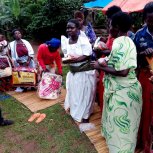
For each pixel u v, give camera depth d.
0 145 3.80
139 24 6.41
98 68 3.02
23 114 4.63
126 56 2.81
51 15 10.57
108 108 3.13
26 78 5.45
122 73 2.87
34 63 5.79
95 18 10.23
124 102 3.01
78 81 4.04
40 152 3.60
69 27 3.85
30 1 12.17
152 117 3.01
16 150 3.67
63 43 4.02
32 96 5.34
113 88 3.04
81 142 3.73
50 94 5.09
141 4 5.07
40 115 4.52
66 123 4.23
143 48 3.03
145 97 3.22
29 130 4.12
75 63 3.97
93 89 4.13
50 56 5.12
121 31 2.93
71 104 4.27
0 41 5.59
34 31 11.05
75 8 10.50
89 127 4.03
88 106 4.15
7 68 5.45
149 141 3.17
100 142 3.68
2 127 4.25
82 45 3.87
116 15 2.91
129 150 3.16
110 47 3.62
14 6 9.06
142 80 3.22
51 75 5.12
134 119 3.11
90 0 10.34
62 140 3.81
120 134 3.11
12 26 11.45
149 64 2.96
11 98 5.31
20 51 5.57
